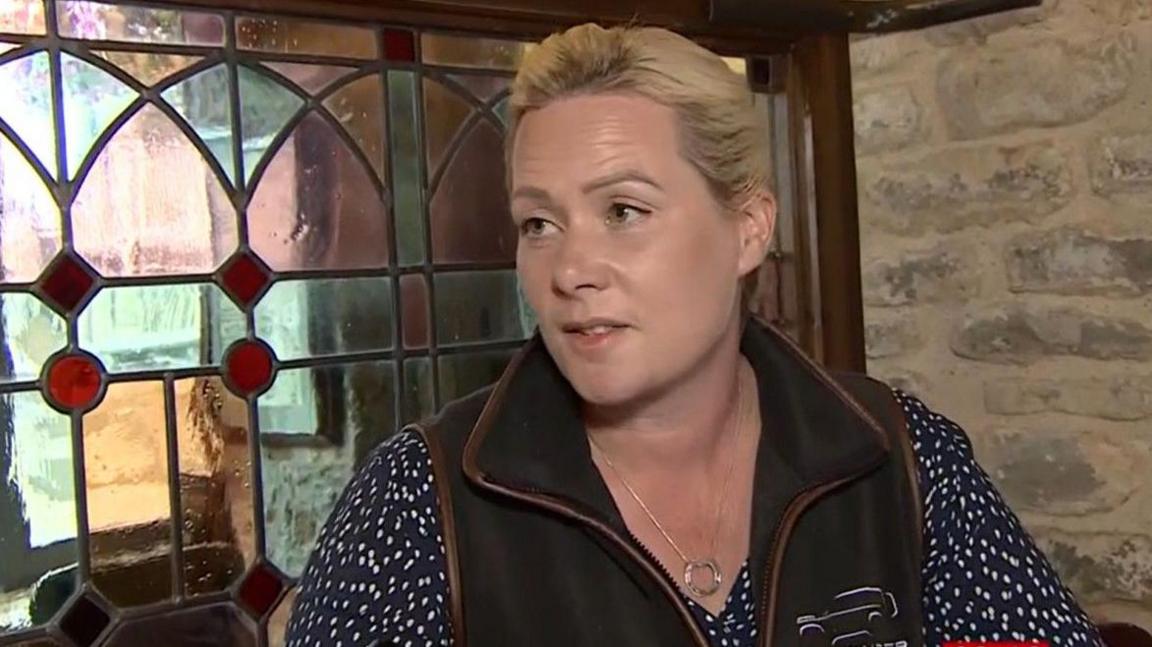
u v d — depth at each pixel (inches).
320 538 44.1
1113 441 82.6
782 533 44.3
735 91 43.3
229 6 65.7
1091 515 84.0
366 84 72.1
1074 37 82.4
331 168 70.7
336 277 70.8
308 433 69.4
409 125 73.9
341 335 71.0
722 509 45.8
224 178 66.5
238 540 66.5
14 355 59.3
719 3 82.1
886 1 88.0
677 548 44.6
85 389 61.4
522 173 42.3
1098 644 47.2
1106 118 81.3
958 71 88.7
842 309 92.2
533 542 42.8
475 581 41.9
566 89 41.8
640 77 41.4
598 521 42.6
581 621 41.9
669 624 42.2
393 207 73.3
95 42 62.1
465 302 76.4
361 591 41.0
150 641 63.1
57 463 60.5
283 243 68.7
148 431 63.6
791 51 89.7
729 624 43.4
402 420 73.3
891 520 46.1
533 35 77.1
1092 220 82.5
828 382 48.0
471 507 42.8
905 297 93.0
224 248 66.5
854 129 95.0
